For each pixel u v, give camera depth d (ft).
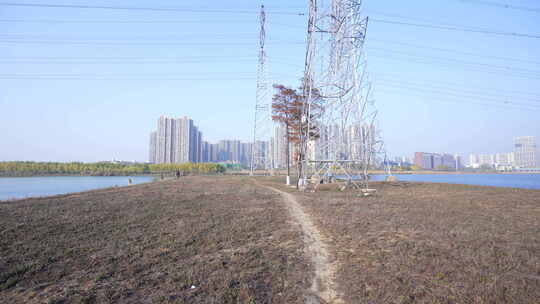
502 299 17.62
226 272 22.35
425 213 45.62
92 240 30.25
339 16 82.79
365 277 21.29
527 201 60.23
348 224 38.04
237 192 84.12
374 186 101.09
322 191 86.02
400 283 20.04
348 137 84.58
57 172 319.06
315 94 90.53
